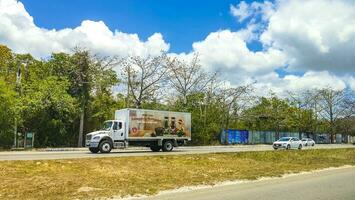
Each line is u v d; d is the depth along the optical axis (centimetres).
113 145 3675
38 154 3297
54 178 1889
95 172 2172
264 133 8225
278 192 1628
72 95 5222
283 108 9006
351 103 10112
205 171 2505
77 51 5291
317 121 9819
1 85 4359
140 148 4603
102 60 5722
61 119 4953
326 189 1731
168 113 4072
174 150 4338
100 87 5466
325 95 9988
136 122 3834
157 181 1956
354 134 11488
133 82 5956
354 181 2083
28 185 1666
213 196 1511
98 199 1421
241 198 1458
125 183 1838
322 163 3450
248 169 2727
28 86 4941
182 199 1439
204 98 6906
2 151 3950
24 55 5716
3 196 1422
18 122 4569
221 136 7094
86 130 5394
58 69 5350
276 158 3791
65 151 4012
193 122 6494
